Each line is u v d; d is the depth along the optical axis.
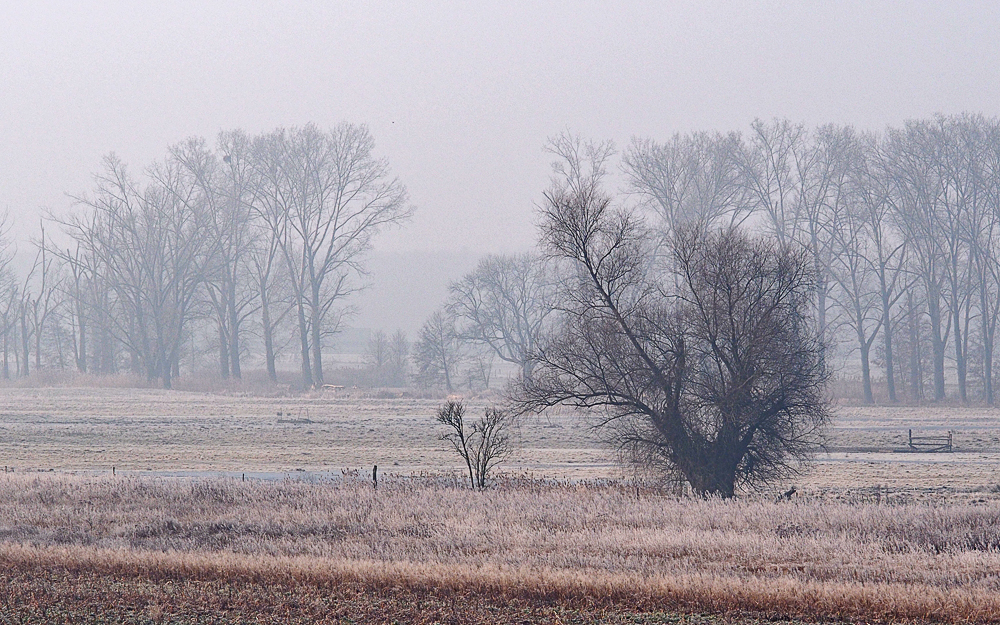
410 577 63.22
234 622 54.78
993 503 106.12
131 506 99.88
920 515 88.75
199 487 110.88
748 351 123.50
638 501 101.12
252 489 110.06
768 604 56.75
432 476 133.75
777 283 129.38
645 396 128.88
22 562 69.31
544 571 64.19
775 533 80.88
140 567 67.00
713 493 120.62
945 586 60.66
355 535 83.00
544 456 174.62
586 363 130.12
